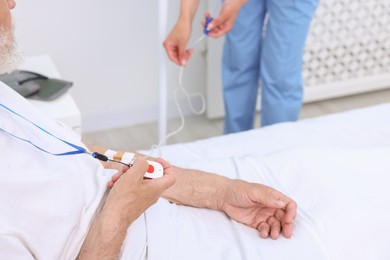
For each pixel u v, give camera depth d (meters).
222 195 1.16
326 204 1.10
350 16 2.54
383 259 1.02
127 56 2.38
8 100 1.00
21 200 0.89
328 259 1.00
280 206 1.10
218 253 1.04
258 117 2.63
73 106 1.58
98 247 0.93
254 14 1.93
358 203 1.09
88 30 2.26
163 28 1.72
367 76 2.76
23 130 0.96
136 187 0.96
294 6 1.79
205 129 2.54
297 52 1.91
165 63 1.80
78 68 2.34
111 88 2.44
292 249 1.04
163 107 1.89
